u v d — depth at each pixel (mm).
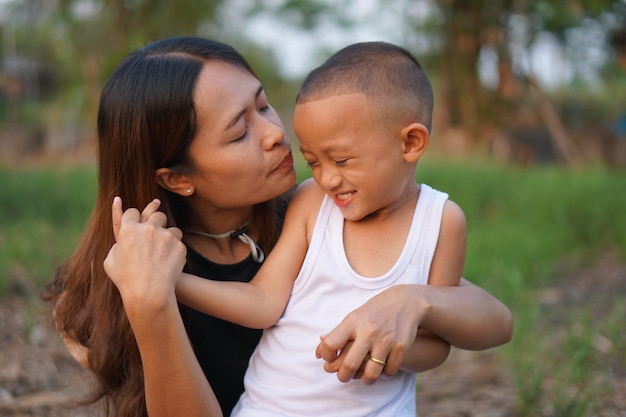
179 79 1763
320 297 1833
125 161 1821
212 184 1833
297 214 1941
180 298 1729
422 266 1846
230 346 2051
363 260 1842
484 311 1848
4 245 5844
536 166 14266
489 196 8516
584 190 8164
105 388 1954
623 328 4281
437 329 1762
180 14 13242
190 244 2012
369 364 1615
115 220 1676
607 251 6934
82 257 1948
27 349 3984
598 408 3055
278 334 1854
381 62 1799
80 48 16031
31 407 3229
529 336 4062
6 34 19422
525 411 3072
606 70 17094
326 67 1824
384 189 1799
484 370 3756
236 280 2035
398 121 1777
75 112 18359
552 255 6309
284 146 1851
